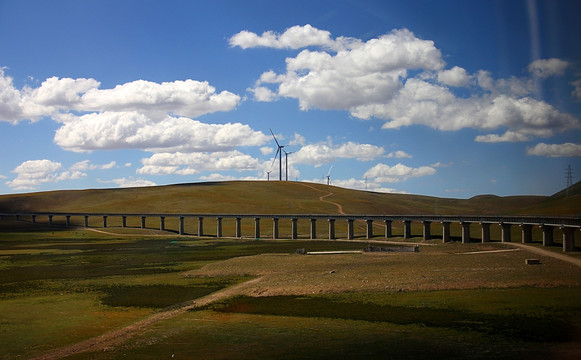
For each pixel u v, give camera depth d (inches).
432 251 5310.0
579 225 4594.0
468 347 2185.0
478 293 3014.3
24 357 2198.6
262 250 6166.3
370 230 7755.9
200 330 2522.1
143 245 7160.4
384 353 2150.6
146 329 2551.7
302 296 3164.4
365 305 2876.5
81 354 2217.0
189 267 4630.9
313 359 2111.2
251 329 2519.7
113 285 3740.2
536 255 4379.9
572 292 2933.1
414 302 2888.8
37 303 3137.3
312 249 6190.9
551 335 2284.7
